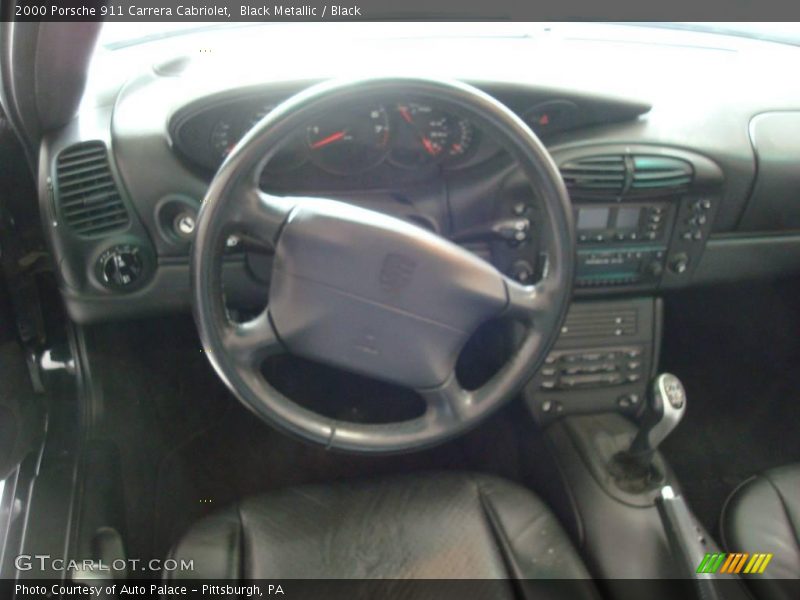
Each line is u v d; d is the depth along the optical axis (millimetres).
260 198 958
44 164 1199
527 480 1564
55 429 1440
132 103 1229
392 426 1073
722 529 1195
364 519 1146
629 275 1444
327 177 1247
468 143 1238
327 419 1054
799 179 1412
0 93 1120
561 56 1512
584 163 1297
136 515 1396
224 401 1679
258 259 1288
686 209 1386
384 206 1266
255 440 1659
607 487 1307
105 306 1298
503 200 1282
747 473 1588
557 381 1508
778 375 1750
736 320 1749
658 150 1313
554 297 1019
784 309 1705
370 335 1016
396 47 1451
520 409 1560
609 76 1438
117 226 1228
